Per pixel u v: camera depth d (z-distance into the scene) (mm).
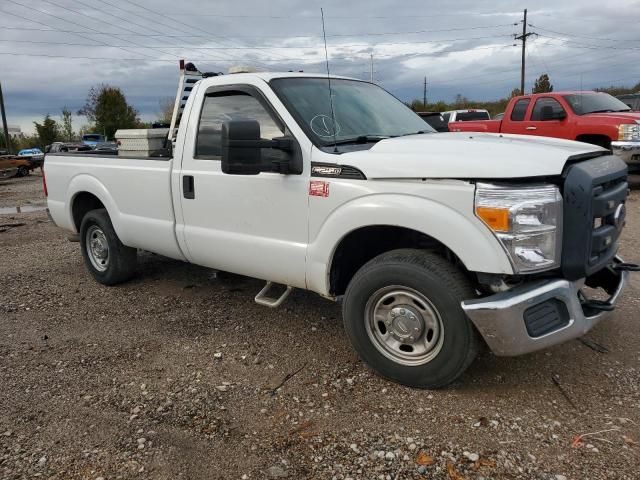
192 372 3697
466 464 2633
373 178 3248
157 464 2732
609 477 2504
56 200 6047
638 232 7203
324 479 2580
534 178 2893
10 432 3053
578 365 3559
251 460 2740
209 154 4262
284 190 3711
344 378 3527
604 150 3457
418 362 3271
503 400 3178
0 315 4961
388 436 2879
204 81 4359
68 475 2674
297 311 4738
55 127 53062
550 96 11281
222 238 4191
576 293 3070
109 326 4605
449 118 17578
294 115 3721
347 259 3705
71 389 3523
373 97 4543
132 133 5031
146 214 4902
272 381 3527
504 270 2873
